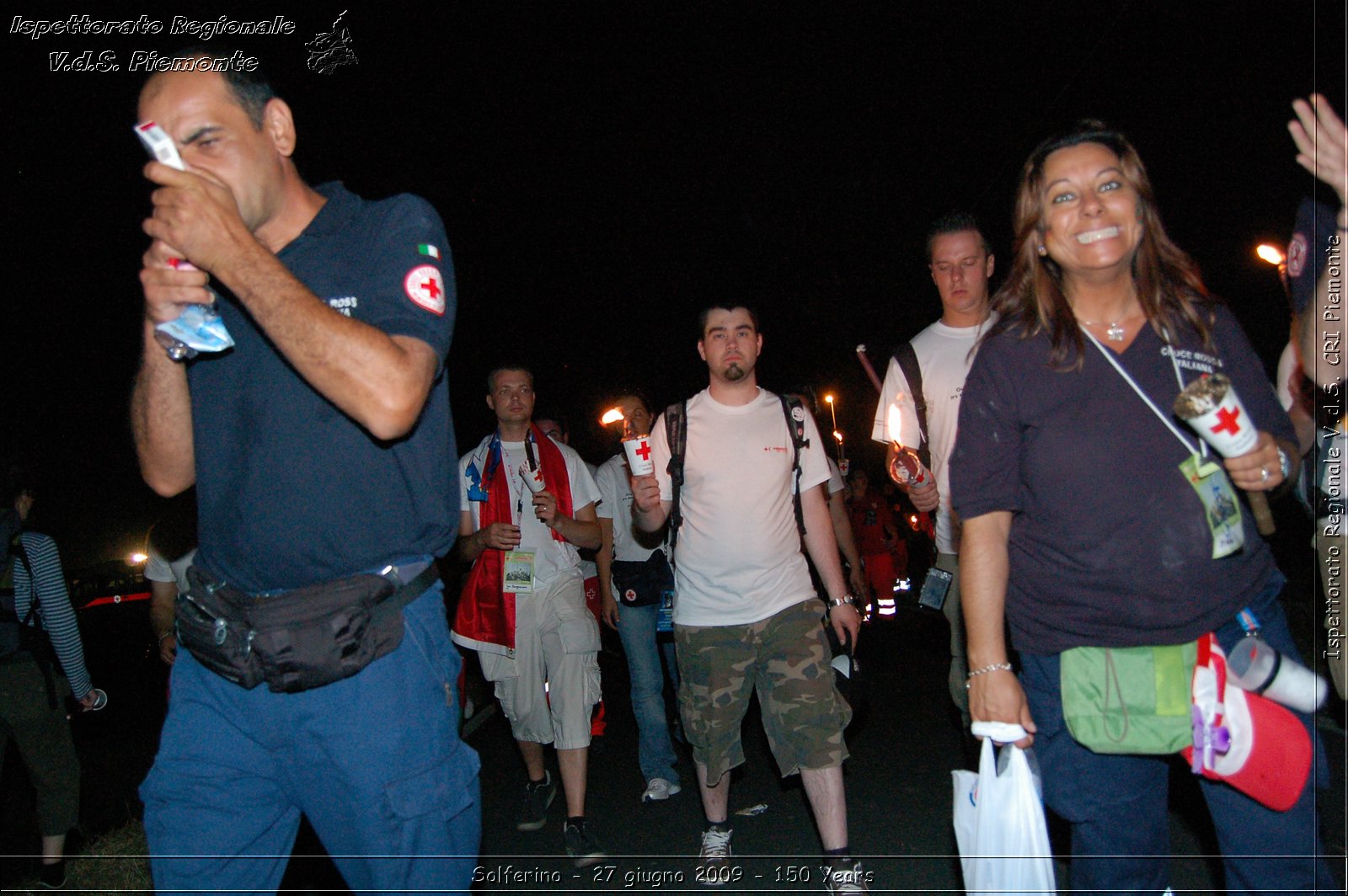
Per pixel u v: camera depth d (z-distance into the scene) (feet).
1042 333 8.52
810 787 13.87
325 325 6.66
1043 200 8.60
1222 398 7.66
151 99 7.43
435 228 7.84
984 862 8.36
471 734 26.37
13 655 16.33
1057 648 8.61
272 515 7.54
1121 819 8.69
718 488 14.69
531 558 17.20
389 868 7.66
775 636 14.37
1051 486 8.39
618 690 33.76
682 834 17.44
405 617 7.79
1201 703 8.11
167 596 15.79
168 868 7.79
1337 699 10.50
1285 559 21.44
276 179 7.72
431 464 7.95
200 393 7.82
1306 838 8.20
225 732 7.79
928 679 30.42
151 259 7.10
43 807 16.37
